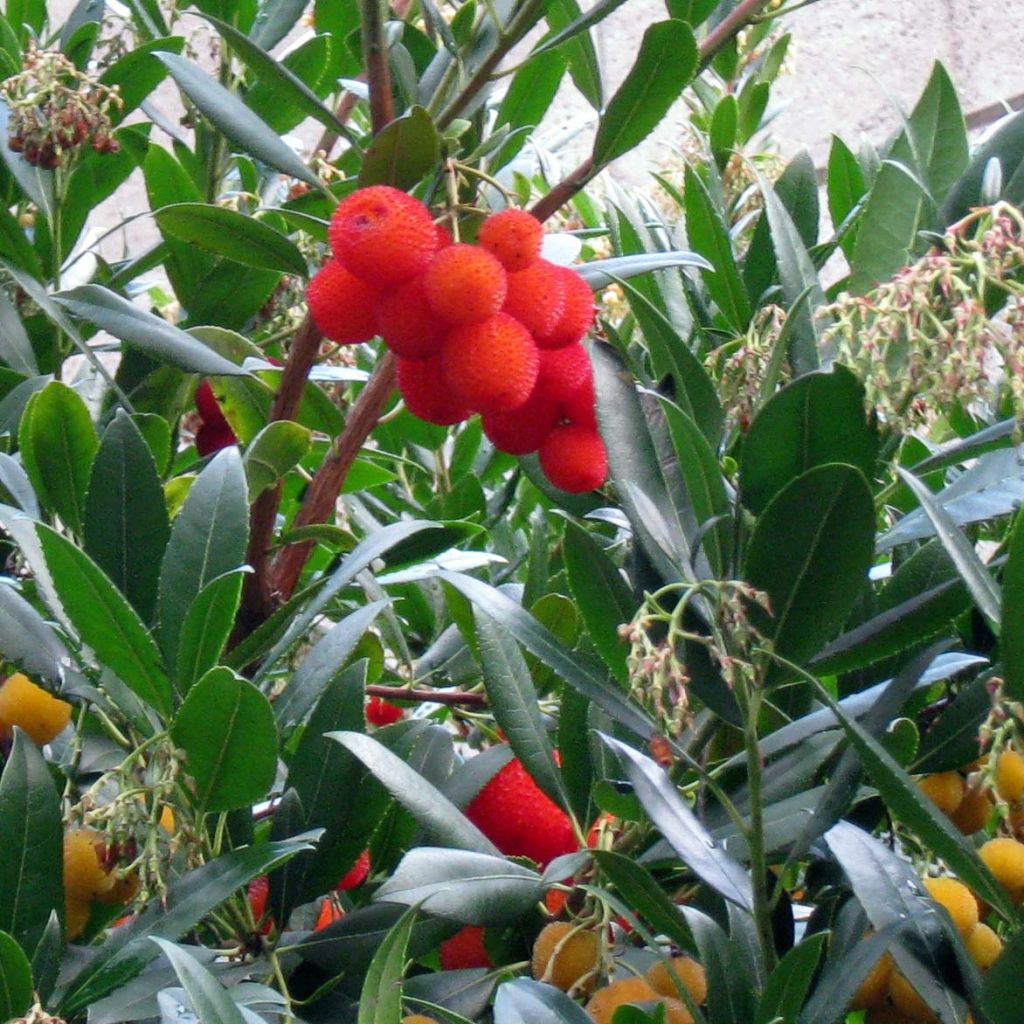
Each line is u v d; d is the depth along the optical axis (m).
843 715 0.46
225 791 0.50
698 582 0.49
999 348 0.48
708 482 0.51
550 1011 0.47
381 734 0.57
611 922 0.54
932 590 0.50
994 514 0.53
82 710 0.54
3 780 0.51
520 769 0.56
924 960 0.49
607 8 0.55
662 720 0.50
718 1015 0.48
